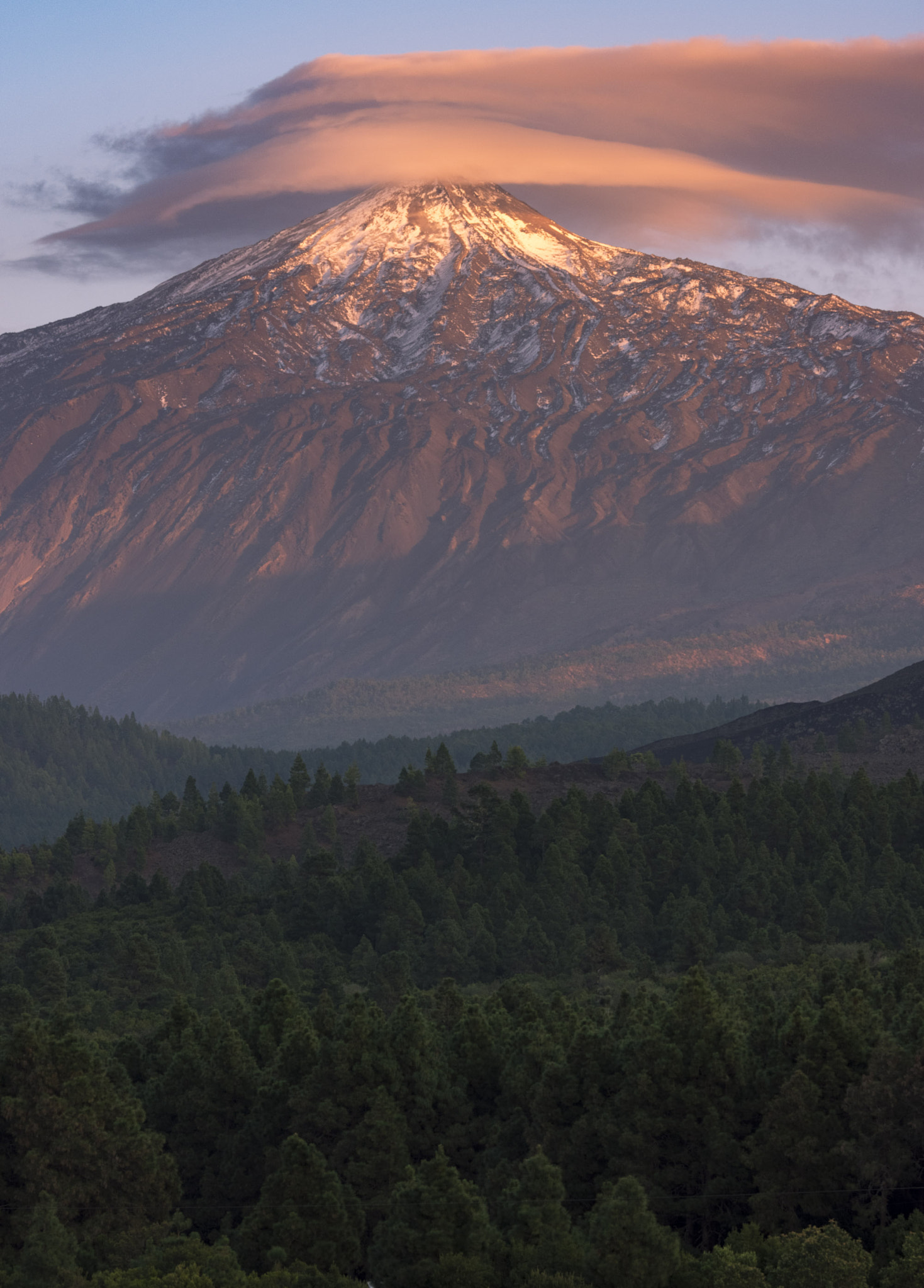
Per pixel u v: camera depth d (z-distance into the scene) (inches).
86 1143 5022.1
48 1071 5108.3
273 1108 5502.0
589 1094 5315.0
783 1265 4424.2
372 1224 5157.5
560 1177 4763.8
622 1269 4372.5
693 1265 4461.1
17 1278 4537.4
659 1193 5059.1
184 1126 5733.3
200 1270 4503.0
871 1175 4808.1
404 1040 5595.5
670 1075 5152.6
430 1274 4466.0
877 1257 4665.4
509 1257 4537.4
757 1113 5152.6
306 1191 4857.3
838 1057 5108.3
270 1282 4466.0
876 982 6732.3
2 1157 5073.8
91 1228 4990.2
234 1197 5492.1
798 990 6309.1
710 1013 5310.0
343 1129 5398.6
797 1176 4945.9
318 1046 5708.7
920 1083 4808.1
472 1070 5753.0
